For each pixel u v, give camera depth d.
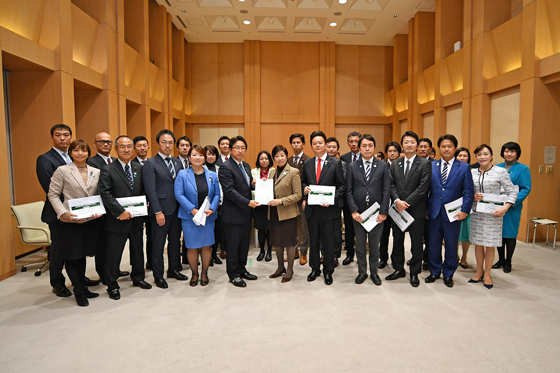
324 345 2.81
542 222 5.91
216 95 13.98
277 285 4.27
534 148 6.49
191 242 4.11
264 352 2.71
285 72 13.91
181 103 12.98
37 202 5.45
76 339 2.92
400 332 3.02
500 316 3.34
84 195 3.69
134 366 2.53
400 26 12.47
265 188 4.24
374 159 4.30
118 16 8.02
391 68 14.37
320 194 4.18
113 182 3.87
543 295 3.88
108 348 2.78
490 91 7.82
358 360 2.59
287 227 4.37
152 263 4.22
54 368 2.51
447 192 4.21
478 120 8.12
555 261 5.25
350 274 4.73
